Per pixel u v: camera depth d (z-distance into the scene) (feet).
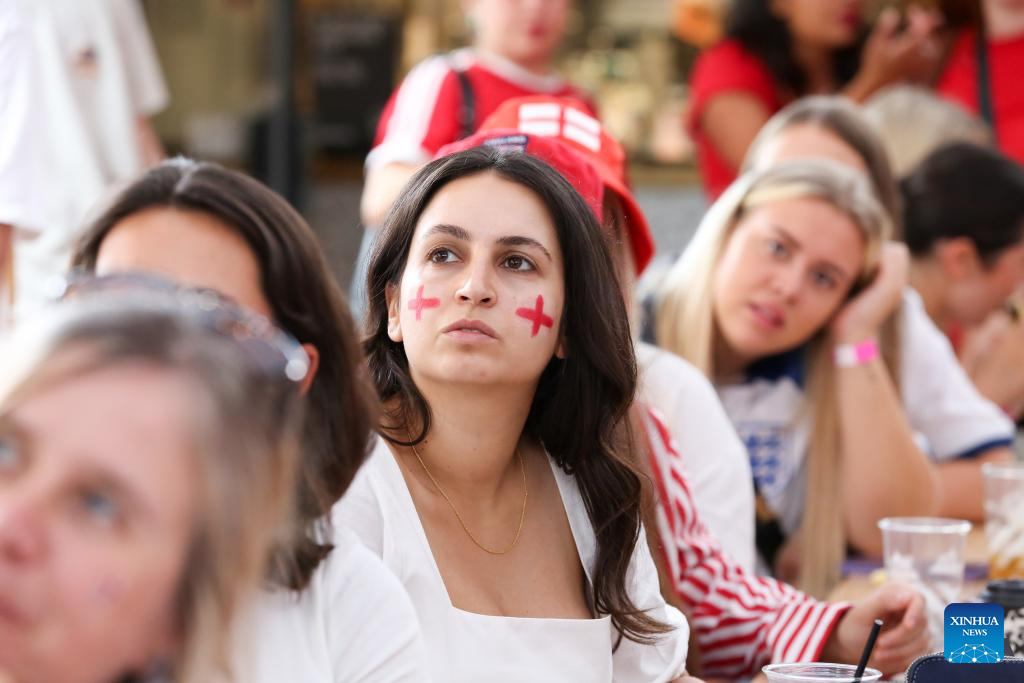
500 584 10.86
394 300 11.00
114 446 5.47
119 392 5.51
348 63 37.37
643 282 19.56
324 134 37.47
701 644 14.12
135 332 5.65
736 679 14.17
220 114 36.55
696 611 14.06
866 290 18.60
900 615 13.70
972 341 24.49
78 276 6.89
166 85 36.04
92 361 5.53
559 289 10.82
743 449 16.14
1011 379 24.17
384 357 11.10
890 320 20.45
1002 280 23.27
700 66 28.60
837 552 18.13
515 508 11.18
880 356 20.16
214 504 5.62
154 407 5.53
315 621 8.59
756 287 17.72
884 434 18.47
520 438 11.49
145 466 5.49
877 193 21.34
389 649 8.92
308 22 37.14
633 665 11.47
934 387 21.01
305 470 8.52
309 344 8.56
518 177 10.78
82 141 20.63
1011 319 24.14
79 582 5.49
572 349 11.17
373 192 21.53
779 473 18.43
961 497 20.77
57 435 5.47
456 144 13.64
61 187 20.53
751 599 14.23
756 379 18.58
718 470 15.60
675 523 13.88
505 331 10.40
